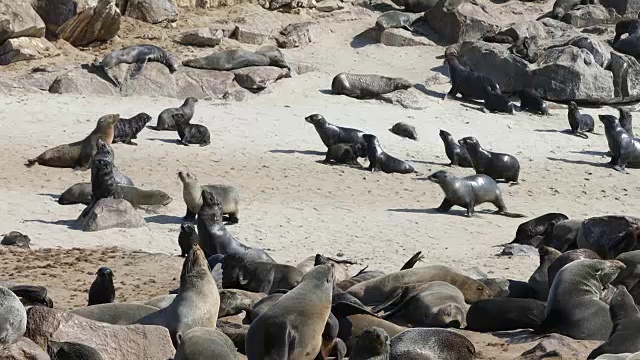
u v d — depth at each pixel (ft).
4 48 238.27
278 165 188.75
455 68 261.44
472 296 89.45
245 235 139.13
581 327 76.48
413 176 191.93
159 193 148.56
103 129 175.01
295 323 61.26
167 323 69.15
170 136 202.80
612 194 190.29
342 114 233.96
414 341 65.31
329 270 64.39
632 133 247.91
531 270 116.57
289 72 257.75
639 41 286.05
